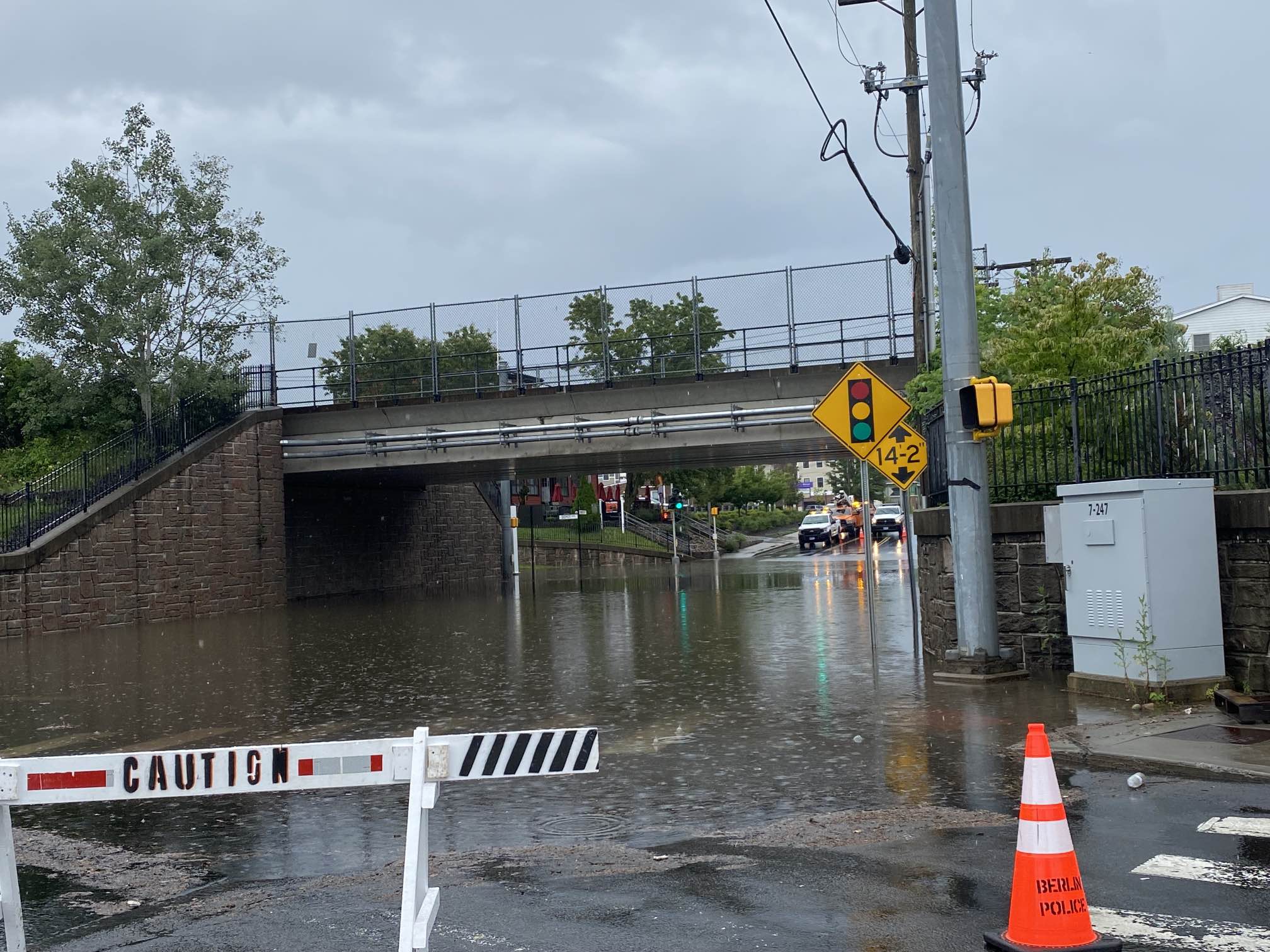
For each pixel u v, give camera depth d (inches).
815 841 272.8
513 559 2014.0
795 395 1354.6
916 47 952.9
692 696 532.1
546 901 234.8
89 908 248.2
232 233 1368.1
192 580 1298.0
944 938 203.8
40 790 196.1
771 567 2075.5
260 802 349.4
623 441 1421.0
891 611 987.3
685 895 235.0
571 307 1429.6
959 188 538.3
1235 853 247.8
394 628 1019.3
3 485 1285.7
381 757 197.6
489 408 1451.8
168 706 556.4
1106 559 454.6
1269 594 433.7
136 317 1289.4
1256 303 2524.6
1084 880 232.8
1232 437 471.2
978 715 436.1
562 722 472.1
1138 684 441.4
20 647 956.0
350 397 1491.1
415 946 181.5
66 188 1310.3
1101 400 540.4
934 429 668.1
